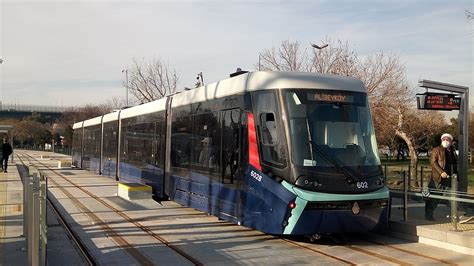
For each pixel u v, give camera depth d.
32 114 120.00
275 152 9.40
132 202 15.50
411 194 10.70
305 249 9.08
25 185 8.68
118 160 23.62
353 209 8.92
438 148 10.55
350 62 28.94
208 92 12.55
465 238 8.73
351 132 9.66
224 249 9.04
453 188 9.58
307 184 8.84
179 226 11.35
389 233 10.45
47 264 7.78
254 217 9.73
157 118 16.89
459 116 13.46
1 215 11.96
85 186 21.34
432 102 13.23
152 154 17.28
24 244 8.62
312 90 9.69
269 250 8.98
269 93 9.81
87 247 9.15
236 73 11.67
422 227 9.68
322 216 8.73
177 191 14.32
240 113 10.64
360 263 8.02
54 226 11.27
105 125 27.50
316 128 9.38
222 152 11.39
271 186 9.28
